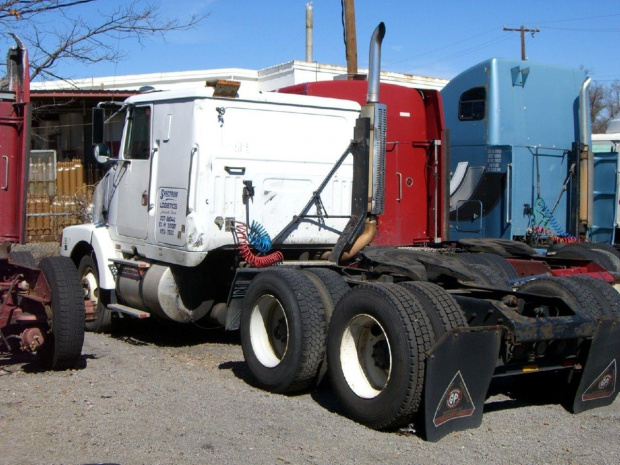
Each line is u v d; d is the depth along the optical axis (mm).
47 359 7289
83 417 5758
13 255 8000
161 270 8211
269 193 8062
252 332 6816
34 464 4777
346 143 8602
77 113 19719
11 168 7242
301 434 5453
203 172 7699
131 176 8844
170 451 5047
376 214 8289
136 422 5656
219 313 8438
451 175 12570
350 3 15430
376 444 5262
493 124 11891
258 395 6512
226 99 7805
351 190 8609
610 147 14766
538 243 11656
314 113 8367
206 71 21125
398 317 5305
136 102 8734
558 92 12633
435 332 5316
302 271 6707
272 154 8078
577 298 6211
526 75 12172
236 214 7867
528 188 12125
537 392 6613
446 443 5312
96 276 9477
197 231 7707
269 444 5227
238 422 5707
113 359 7914
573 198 12688
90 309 7398
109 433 5391
